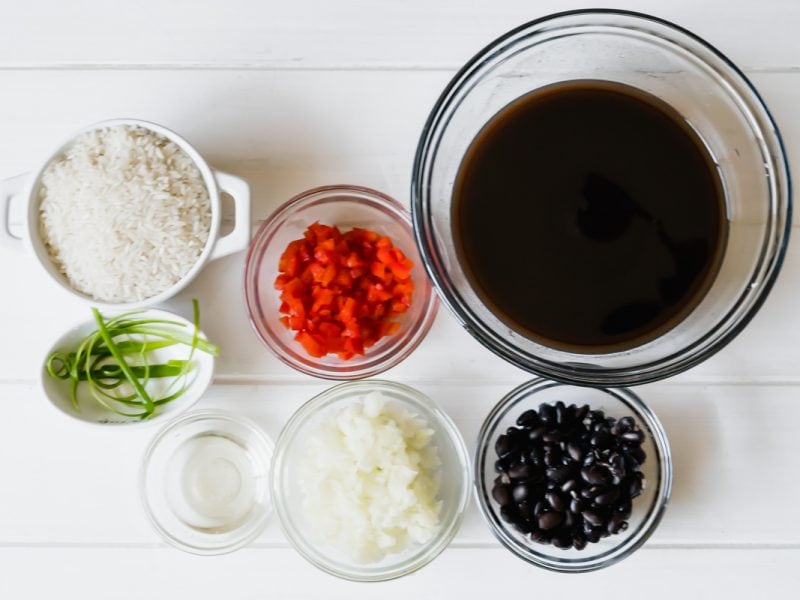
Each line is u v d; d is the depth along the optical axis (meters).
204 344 0.44
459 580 0.48
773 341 0.47
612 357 0.41
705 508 0.47
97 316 0.44
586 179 0.41
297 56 0.47
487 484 0.47
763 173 0.43
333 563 0.46
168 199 0.43
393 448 0.45
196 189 0.44
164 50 0.47
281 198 0.47
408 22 0.47
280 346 0.47
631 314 0.41
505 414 0.46
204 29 0.47
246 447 0.48
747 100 0.42
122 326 0.45
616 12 0.40
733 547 0.47
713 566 0.47
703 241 0.41
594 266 0.41
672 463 0.47
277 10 0.47
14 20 0.47
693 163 0.41
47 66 0.47
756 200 0.43
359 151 0.47
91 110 0.47
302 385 0.47
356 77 0.47
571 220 0.41
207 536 0.47
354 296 0.45
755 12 0.46
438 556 0.47
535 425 0.45
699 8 0.46
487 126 0.41
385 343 0.47
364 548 0.44
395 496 0.44
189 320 0.46
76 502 0.48
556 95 0.41
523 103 0.41
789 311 0.47
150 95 0.47
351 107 0.47
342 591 0.48
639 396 0.48
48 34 0.47
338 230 0.47
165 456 0.48
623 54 0.44
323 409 0.47
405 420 0.46
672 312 0.41
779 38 0.46
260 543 0.48
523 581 0.48
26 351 0.47
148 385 0.47
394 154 0.47
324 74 0.47
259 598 0.48
